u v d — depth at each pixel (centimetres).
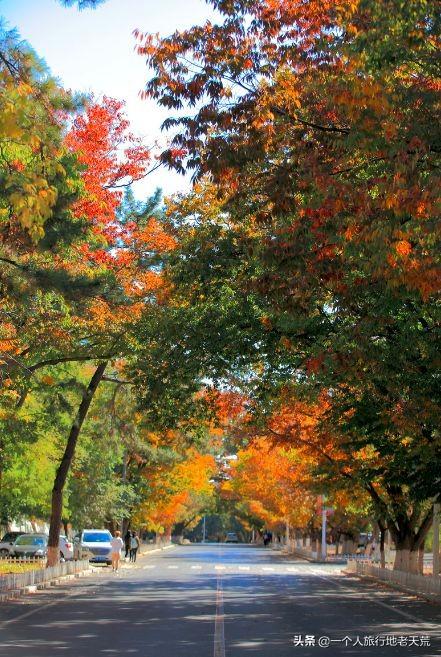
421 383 2258
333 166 1795
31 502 5359
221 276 2656
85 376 4719
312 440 4109
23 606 2631
